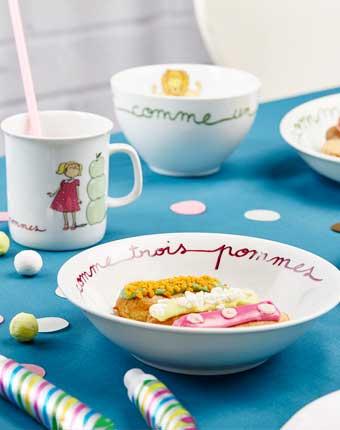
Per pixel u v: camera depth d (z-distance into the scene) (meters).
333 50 1.87
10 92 2.03
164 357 0.78
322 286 0.85
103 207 0.99
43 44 2.03
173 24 2.23
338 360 0.82
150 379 0.75
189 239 0.91
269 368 0.81
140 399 0.74
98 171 0.97
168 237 0.91
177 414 0.72
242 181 1.15
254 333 0.76
